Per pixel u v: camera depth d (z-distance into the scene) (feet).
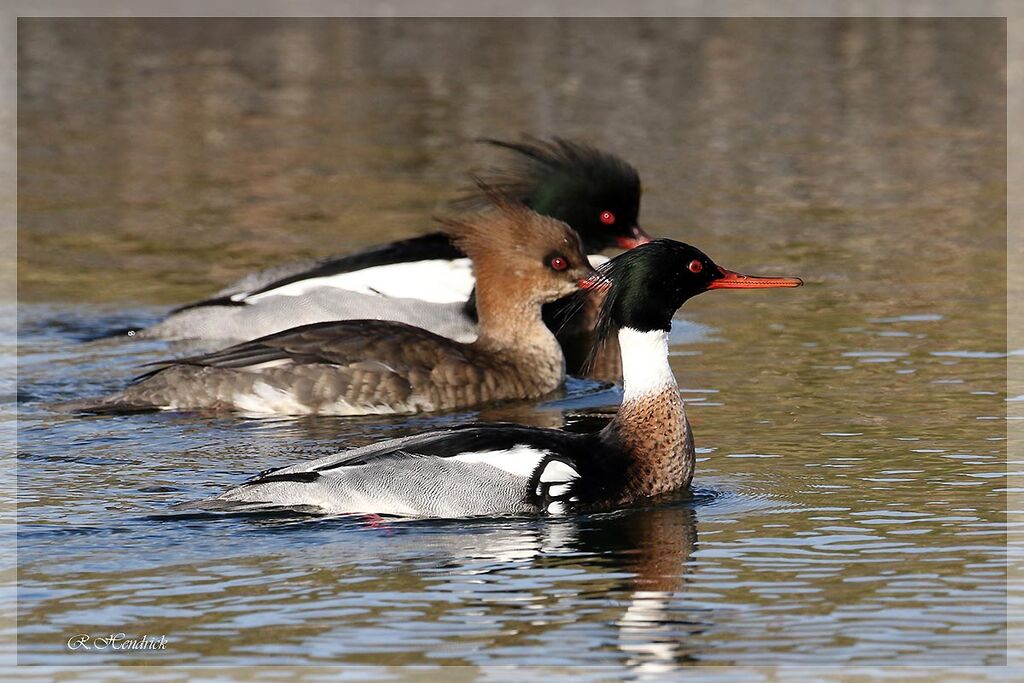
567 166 65.00
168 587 33.94
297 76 116.06
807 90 110.22
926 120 102.01
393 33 130.62
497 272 53.93
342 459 38.68
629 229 65.16
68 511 38.65
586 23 133.69
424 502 38.04
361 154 94.07
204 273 70.33
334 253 72.74
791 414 48.11
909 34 128.06
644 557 35.50
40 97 109.91
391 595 33.42
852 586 33.68
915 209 80.38
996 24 131.23
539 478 38.45
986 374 52.47
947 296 63.87
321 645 31.12
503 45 125.80
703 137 97.50
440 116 103.04
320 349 51.11
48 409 49.93
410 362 51.42
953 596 33.09
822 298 64.13
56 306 65.16
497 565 35.12
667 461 39.99
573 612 32.53
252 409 50.26
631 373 40.50
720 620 32.09
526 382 53.42
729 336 58.85
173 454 44.45
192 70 117.80
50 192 86.58
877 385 51.42
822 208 80.74
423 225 77.87
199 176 89.76
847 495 39.93
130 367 56.13
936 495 39.78
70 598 33.40
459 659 30.45
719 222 77.66
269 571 34.81
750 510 38.81
